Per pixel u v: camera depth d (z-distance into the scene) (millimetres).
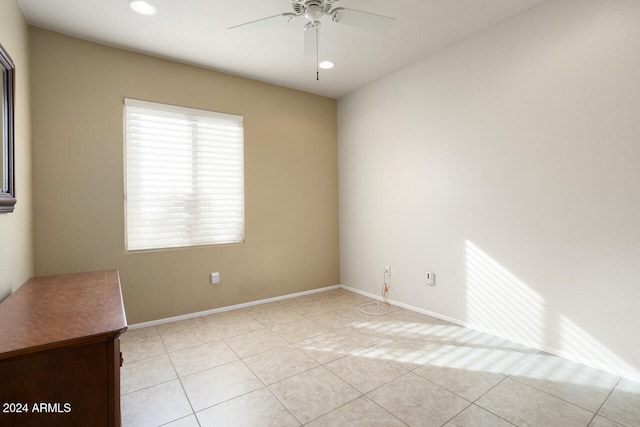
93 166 2738
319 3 2037
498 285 2627
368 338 2674
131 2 2215
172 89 3111
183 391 1916
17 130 2072
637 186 1916
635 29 1905
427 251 3209
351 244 4168
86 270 2711
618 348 2012
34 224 2498
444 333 2746
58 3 2211
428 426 1585
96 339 1095
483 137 2701
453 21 2535
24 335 1087
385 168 3646
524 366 2160
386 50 2998
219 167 3416
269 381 2021
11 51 1981
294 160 3945
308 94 4066
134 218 2959
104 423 1116
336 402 1795
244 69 3354
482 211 2727
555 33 2246
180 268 3158
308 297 3912
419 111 3242
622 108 1963
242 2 2234
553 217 2289
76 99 2668
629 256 1957
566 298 2236
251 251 3607
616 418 1617
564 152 2225
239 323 3043
